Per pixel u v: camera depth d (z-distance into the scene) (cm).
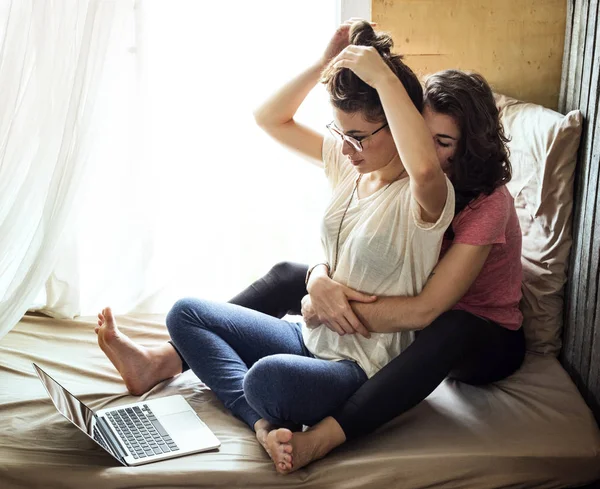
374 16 251
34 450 171
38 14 188
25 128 195
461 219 181
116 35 197
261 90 251
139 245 250
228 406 189
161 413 187
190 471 166
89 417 179
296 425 180
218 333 196
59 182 192
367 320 179
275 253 265
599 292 194
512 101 245
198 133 250
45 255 196
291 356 174
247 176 256
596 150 200
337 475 168
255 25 246
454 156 180
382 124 169
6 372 206
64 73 191
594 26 212
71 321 241
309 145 206
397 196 173
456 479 169
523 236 226
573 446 177
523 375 205
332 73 171
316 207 262
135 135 240
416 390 175
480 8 251
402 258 174
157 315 247
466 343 180
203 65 246
